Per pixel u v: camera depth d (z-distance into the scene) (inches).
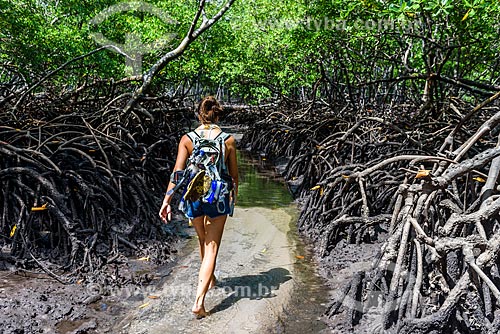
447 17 301.3
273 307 139.2
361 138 321.1
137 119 339.0
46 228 175.9
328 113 468.1
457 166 129.8
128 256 180.5
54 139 230.2
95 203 187.8
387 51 488.4
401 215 132.1
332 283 158.9
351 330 123.9
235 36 807.1
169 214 133.1
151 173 274.7
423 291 118.4
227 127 932.0
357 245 187.0
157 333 123.3
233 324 129.1
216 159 130.8
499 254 116.9
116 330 124.9
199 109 137.3
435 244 112.6
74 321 127.9
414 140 252.8
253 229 219.6
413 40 396.2
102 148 225.6
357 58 514.3
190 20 679.7
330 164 286.7
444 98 338.6
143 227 204.1
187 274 164.2
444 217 153.6
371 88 487.8
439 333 103.0
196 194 130.9
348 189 210.2
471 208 132.1
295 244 201.5
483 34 336.8
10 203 175.3
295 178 356.8
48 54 414.6
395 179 211.5
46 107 350.3
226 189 130.6
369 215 195.8
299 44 466.0
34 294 138.2
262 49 735.1
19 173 176.7
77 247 165.5
